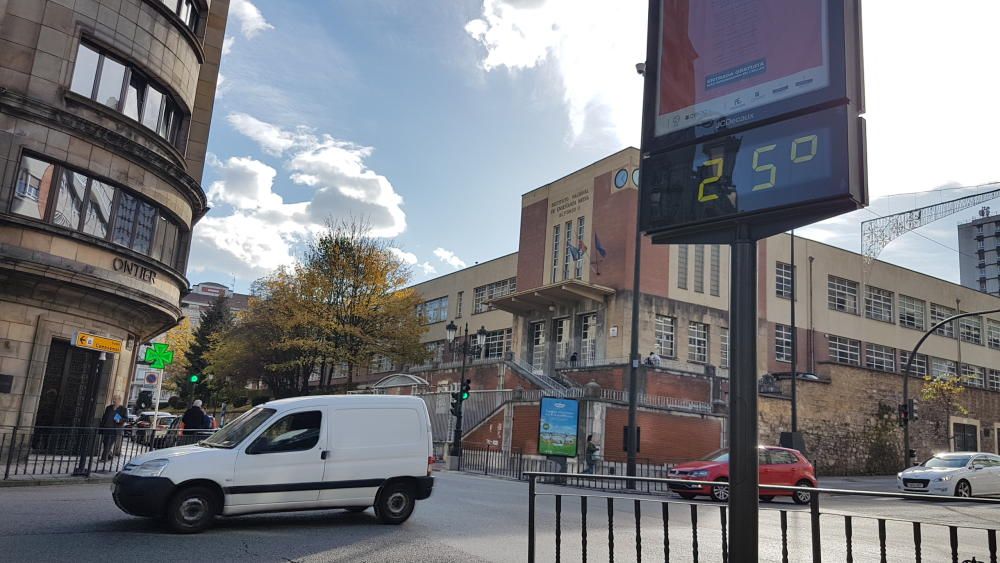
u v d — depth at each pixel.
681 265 35.72
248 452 9.21
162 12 19.81
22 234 16.42
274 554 7.59
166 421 36.88
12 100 16.30
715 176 4.32
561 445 24.45
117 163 18.47
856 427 36.53
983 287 143.88
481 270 51.25
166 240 20.75
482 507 12.77
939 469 20.61
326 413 9.95
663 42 4.87
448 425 35.91
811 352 40.53
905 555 8.41
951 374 47.47
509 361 36.22
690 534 10.35
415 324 43.69
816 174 3.84
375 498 10.02
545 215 40.94
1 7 16.81
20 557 6.78
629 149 35.41
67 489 12.76
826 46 3.96
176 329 65.50
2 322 16.61
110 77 18.61
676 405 30.09
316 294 41.00
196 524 8.70
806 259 41.88
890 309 46.28
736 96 4.33
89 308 18.42
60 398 18.31
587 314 36.22
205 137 24.61
